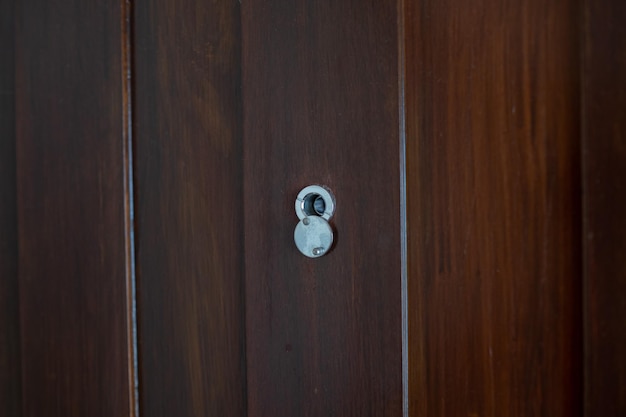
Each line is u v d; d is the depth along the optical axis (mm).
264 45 600
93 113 634
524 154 534
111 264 633
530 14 531
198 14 617
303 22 589
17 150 659
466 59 544
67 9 642
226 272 613
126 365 631
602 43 519
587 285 524
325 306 585
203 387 621
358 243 574
